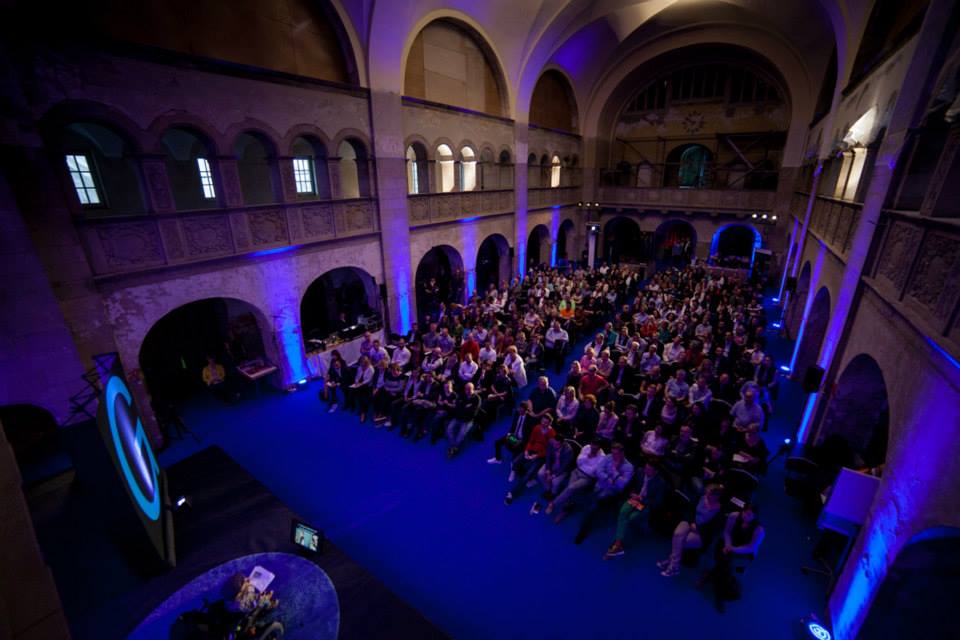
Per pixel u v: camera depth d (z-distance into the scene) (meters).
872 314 6.11
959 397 3.37
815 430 8.10
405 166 13.64
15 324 6.88
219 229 9.47
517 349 11.51
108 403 5.10
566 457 7.12
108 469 4.63
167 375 11.31
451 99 15.64
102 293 7.80
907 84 5.88
